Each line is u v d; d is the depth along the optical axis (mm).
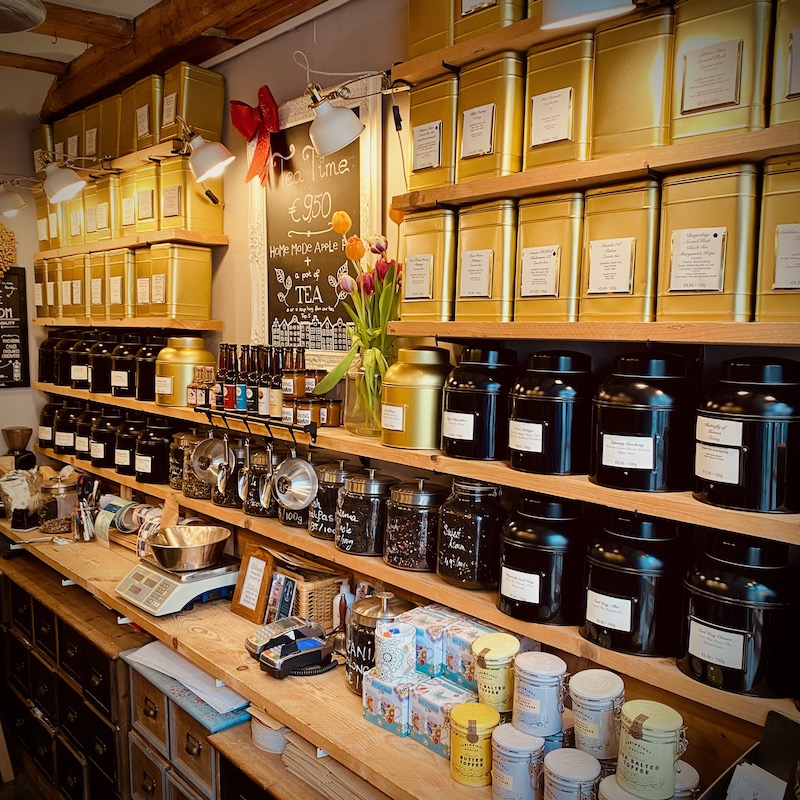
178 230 2945
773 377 1320
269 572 2520
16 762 3457
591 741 1491
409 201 1861
